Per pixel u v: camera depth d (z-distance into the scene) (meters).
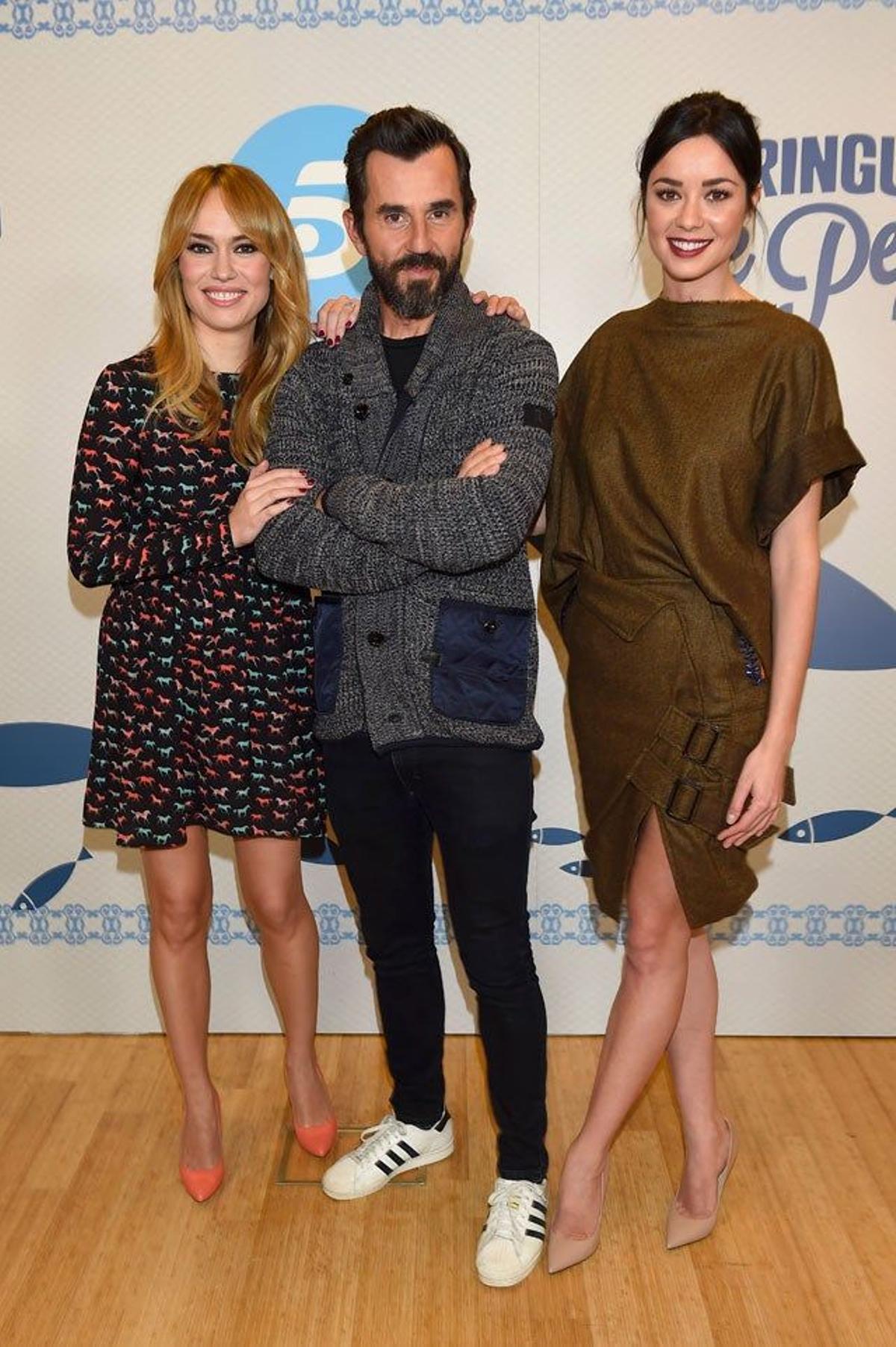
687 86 2.39
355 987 2.78
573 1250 2.09
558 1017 2.79
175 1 2.39
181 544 2.02
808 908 2.70
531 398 1.93
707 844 1.96
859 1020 2.75
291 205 2.48
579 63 2.39
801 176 2.41
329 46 2.40
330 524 1.93
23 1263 2.10
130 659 2.08
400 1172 2.33
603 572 2.01
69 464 2.57
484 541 1.84
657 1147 2.41
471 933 2.07
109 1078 2.64
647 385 1.93
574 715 2.08
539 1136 2.17
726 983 2.75
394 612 1.98
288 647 2.14
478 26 2.38
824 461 1.84
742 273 2.46
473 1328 1.97
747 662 1.93
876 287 2.45
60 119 2.44
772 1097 2.56
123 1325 1.97
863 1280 2.06
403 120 1.88
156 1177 2.33
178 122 2.44
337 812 2.12
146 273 2.49
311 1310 2.01
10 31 2.41
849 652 2.58
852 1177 2.32
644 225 2.44
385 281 1.94
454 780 1.99
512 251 2.47
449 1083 2.62
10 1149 2.40
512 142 2.43
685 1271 2.09
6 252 2.49
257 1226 2.20
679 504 1.87
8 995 2.81
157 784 2.10
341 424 2.03
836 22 2.35
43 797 2.71
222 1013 2.80
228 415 2.11
